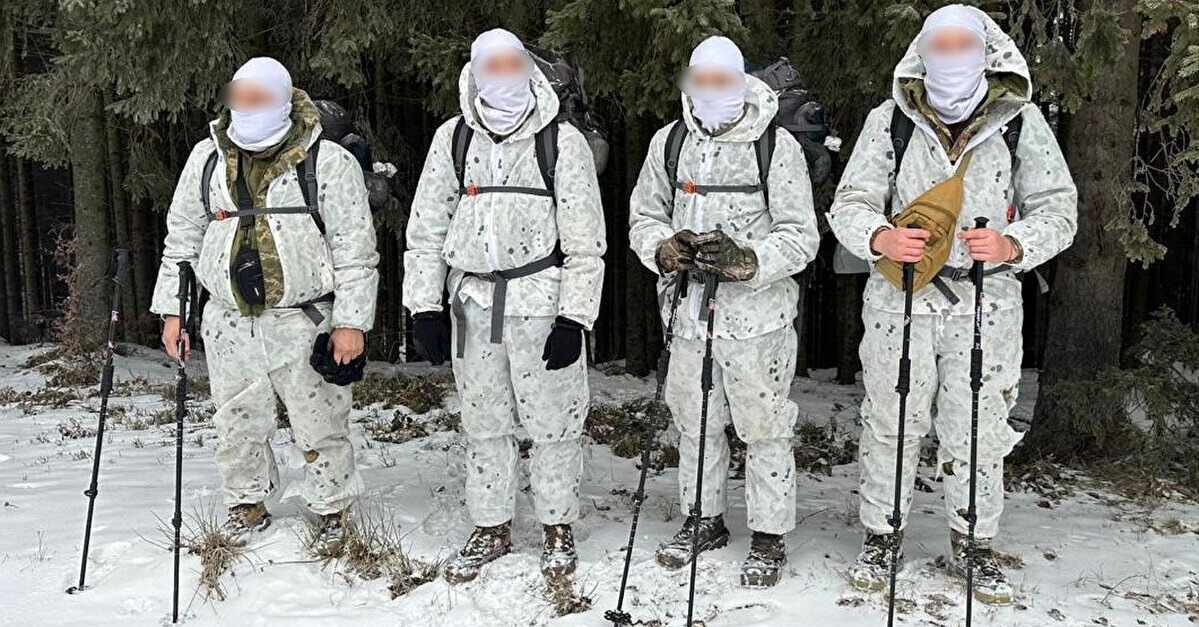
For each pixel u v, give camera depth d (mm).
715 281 3430
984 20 3295
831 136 3855
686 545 3852
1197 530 4574
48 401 7922
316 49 7867
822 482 5602
